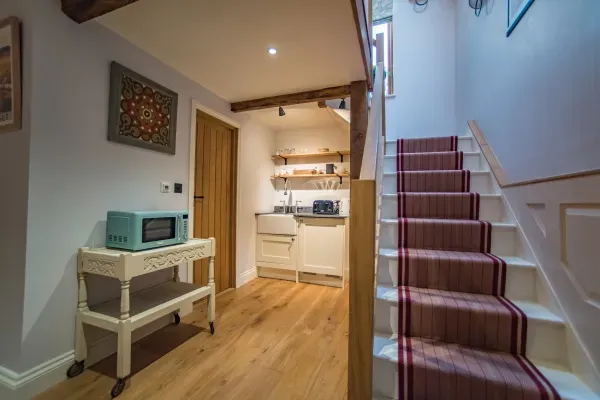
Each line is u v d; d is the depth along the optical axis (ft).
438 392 3.75
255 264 12.32
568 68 4.27
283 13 5.43
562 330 3.95
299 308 8.86
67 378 5.20
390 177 7.97
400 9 13.07
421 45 12.66
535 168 5.21
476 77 8.89
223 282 10.53
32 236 4.75
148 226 5.72
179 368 5.57
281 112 10.66
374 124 5.11
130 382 5.13
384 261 5.46
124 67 6.22
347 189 13.07
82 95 5.48
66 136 5.23
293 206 13.88
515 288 4.82
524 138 5.67
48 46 4.92
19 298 4.70
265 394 4.84
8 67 4.85
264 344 6.56
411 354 4.05
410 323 4.58
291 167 13.97
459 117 11.10
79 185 5.46
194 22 5.71
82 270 5.40
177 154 7.84
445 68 12.24
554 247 4.29
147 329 6.98
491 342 4.22
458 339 4.36
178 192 7.88
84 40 5.50
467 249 5.82
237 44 6.53
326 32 6.05
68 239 5.29
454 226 5.88
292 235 11.74
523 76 5.75
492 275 4.92
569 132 4.22
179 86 7.85
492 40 7.52
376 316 4.73
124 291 4.99
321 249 11.30
